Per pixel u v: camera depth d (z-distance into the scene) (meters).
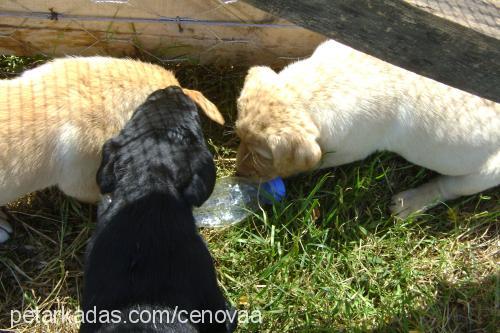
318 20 0.68
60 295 1.06
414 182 1.17
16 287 1.06
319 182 1.08
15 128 0.94
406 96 1.03
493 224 1.14
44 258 1.08
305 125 1.02
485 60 0.70
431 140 1.05
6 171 0.95
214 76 1.19
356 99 1.03
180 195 0.89
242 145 1.06
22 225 1.10
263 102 1.02
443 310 1.07
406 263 1.10
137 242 0.85
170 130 0.91
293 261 1.07
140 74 1.01
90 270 0.88
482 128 1.03
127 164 0.90
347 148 1.08
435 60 0.71
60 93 0.97
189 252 0.87
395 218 1.12
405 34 0.69
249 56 1.16
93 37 1.10
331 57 1.06
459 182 1.10
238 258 1.08
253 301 1.05
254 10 1.06
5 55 1.15
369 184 1.13
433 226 1.14
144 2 1.04
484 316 1.07
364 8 0.67
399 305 1.06
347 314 1.04
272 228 1.07
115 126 0.98
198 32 1.10
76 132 0.97
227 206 1.10
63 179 1.01
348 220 1.11
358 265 1.09
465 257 1.11
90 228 1.09
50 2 1.03
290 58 1.15
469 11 0.68
